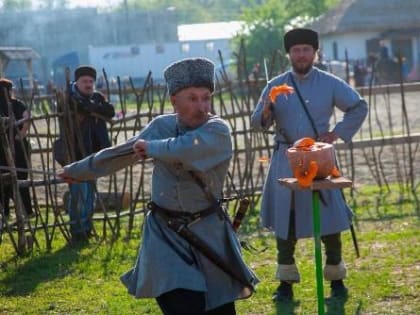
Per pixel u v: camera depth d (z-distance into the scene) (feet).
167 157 15.69
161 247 16.01
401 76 42.14
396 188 41.91
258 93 39.17
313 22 193.36
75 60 169.27
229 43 190.19
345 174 46.03
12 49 119.44
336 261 24.29
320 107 23.58
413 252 29.04
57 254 31.96
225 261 16.07
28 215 36.94
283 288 24.43
